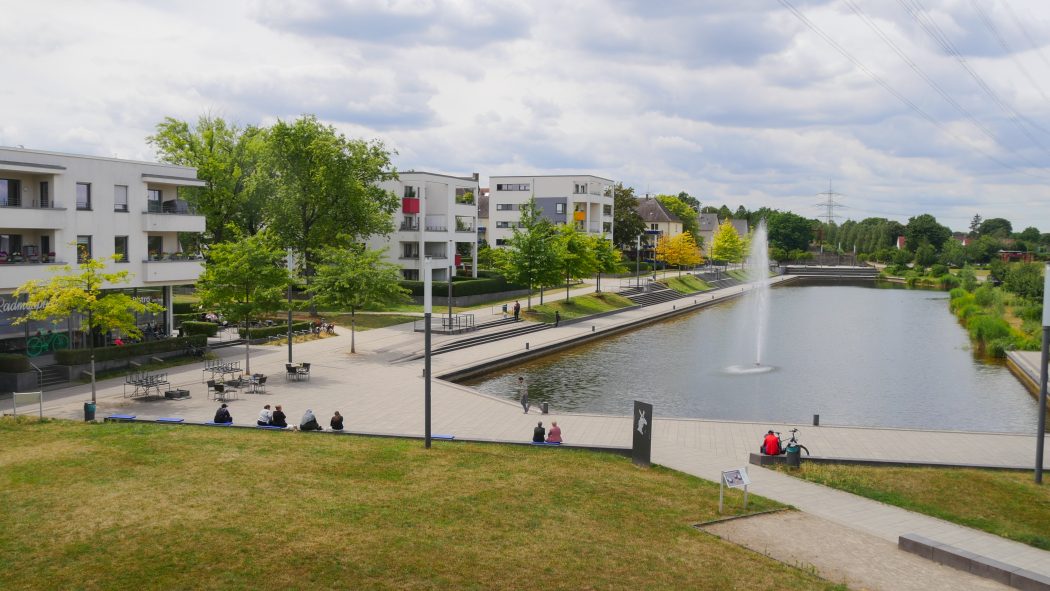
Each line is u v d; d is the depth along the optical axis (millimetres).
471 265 102438
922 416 41625
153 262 46469
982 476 26797
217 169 64938
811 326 82062
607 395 45500
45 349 41844
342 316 69062
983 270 177125
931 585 17219
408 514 18562
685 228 182000
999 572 17594
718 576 16516
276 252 43688
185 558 15117
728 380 50938
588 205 119938
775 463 27672
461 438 29219
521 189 119938
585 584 15430
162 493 18922
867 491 24844
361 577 14828
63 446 23797
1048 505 24016
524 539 17562
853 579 17266
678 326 81312
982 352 64312
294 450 24312
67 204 41406
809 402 44719
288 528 16984
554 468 24359
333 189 66250
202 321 58188
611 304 91250
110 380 39656
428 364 26172
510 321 71062
